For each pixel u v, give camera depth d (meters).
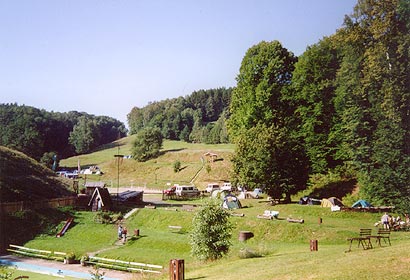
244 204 65.00
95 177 129.62
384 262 22.17
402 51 52.91
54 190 79.56
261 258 30.73
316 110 68.19
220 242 33.97
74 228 60.38
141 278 32.94
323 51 70.94
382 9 54.91
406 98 53.59
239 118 75.38
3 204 60.88
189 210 62.62
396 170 53.66
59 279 40.00
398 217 46.34
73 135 191.38
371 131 58.44
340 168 67.69
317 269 22.83
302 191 67.75
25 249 51.94
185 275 28.03
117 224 60.97
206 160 123.44
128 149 183.38
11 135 160.12
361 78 58.91
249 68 74.06
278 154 60.19
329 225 46.56
